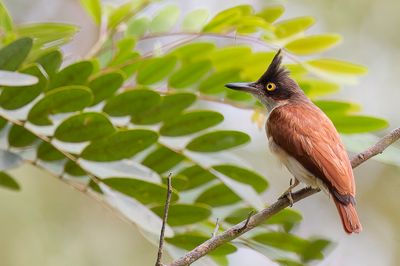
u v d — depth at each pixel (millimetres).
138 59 10766
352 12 17844
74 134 9680
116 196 9672
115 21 11344
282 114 10797
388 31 18047
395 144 11297
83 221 16000
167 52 11031
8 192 15586
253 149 15805
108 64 11047
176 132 10289
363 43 17969
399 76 17906
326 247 10367
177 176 10367
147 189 9688
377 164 17797
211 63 10820
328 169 9992
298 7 17562
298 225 10500
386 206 17734
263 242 10375
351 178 9953
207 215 9961
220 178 10289
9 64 9383
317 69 11055
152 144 9695
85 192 9875
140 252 16062
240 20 10703
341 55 17906
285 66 11359
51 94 9586
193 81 10891
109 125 9594
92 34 16844
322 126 10555
